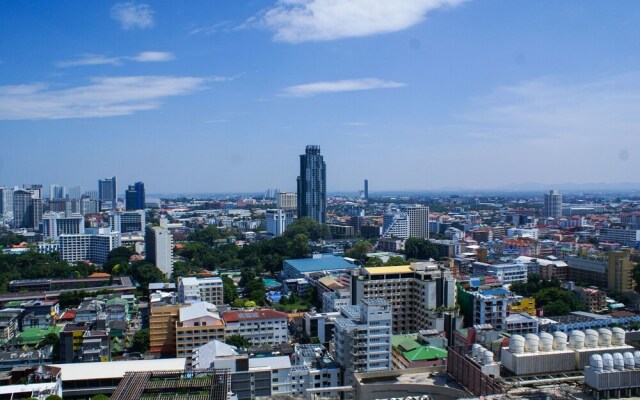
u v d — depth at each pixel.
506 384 138.12
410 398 143.50
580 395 129.00
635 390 126.06
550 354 145.00
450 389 151.38
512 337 149.50
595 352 147.00
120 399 161.38
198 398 163.88
